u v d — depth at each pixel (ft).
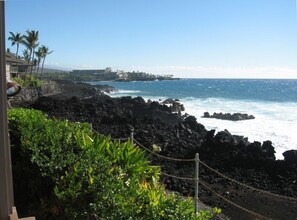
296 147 77.61
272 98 222.28
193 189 41.45
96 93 233.14
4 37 9.76
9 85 18.33
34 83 188.55
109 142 17.34
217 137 65.05
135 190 11.59
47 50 249.55
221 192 42.24
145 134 71.61
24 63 204.54
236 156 55.11
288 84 483.51
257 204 38.70
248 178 48.91
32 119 24.93
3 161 10.14
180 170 50.37
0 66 9.80
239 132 97.71
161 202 10.71
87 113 108.88
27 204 16.24
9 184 10.61
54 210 12.45
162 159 54.95
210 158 57.47
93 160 13.71
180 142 69.51
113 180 12.00
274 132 95.96
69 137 17.79
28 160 16.55
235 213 35.65
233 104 183.42
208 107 169.07
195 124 94.58
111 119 92.32
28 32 206.28
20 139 19.36
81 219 11.02
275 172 51.42
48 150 16.11
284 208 37.78
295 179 48.78
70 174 12.44
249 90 310.86
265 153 58.13
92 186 11.43
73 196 11.35
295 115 132.98
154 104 139.03
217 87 372.99
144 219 10.16
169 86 408.26
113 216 10.44
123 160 15.07
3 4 9.61
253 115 134.21
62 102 124.57
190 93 274.98
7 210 10.41
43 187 14.67
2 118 10.02
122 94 269.44
